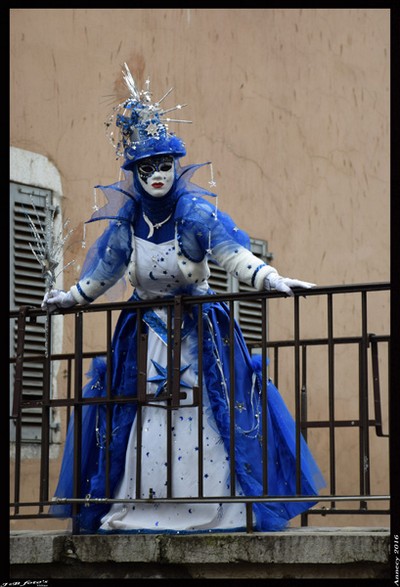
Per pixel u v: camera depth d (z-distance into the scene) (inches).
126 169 297.6
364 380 296.5
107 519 295.3
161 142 291.4
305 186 508.7
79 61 427.5
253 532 281.9
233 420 283.1
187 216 290.5
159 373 295.9
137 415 290.7
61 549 288.0
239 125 483.8
